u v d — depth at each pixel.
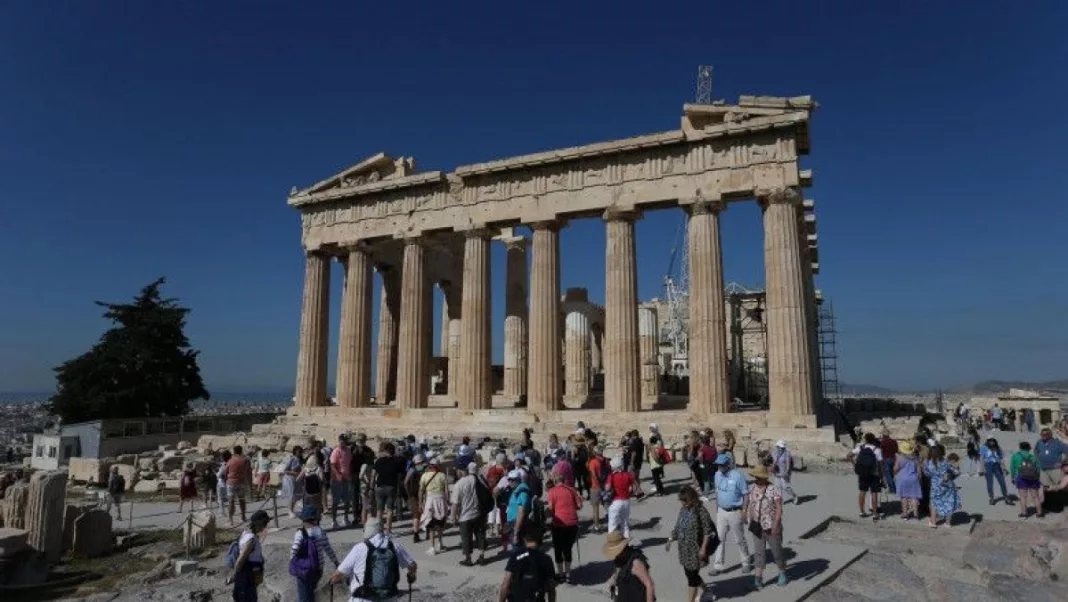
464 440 22.94
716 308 34.44
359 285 45.34
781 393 32.22
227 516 24.64
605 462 20.09
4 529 18.17
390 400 52.16
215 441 39.81
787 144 34.12
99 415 60.88
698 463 23.12
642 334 54.34
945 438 35.97
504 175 40.91
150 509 27.86
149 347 63.41
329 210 47.12
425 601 14.08
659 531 18.67
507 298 49.88
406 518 22.11
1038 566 15.32
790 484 23.08
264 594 15.48
